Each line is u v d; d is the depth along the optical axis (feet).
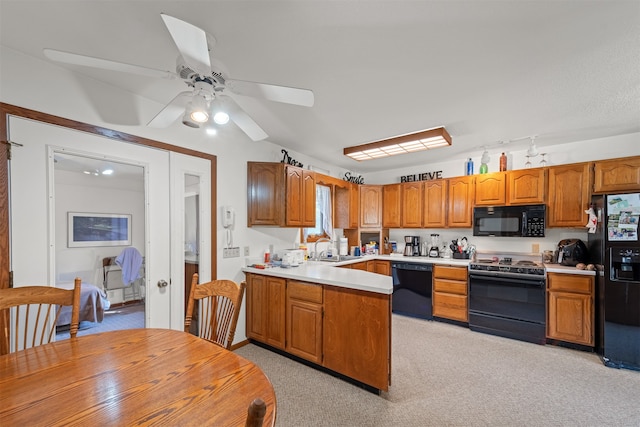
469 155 13.02
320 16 4.50
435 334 10.94
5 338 4.82
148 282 7.55
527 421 5.98
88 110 6.51
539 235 10.85
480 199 12.35
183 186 8.39
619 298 8.35
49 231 5.95
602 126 9.29
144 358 3.87
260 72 6.14
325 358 7.80
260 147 10.84
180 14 4.47
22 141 5.63
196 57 3.87
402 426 5.85
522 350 9.50
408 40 5.09
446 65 5.86
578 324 9.47
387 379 6.74
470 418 6.08
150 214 7.61
